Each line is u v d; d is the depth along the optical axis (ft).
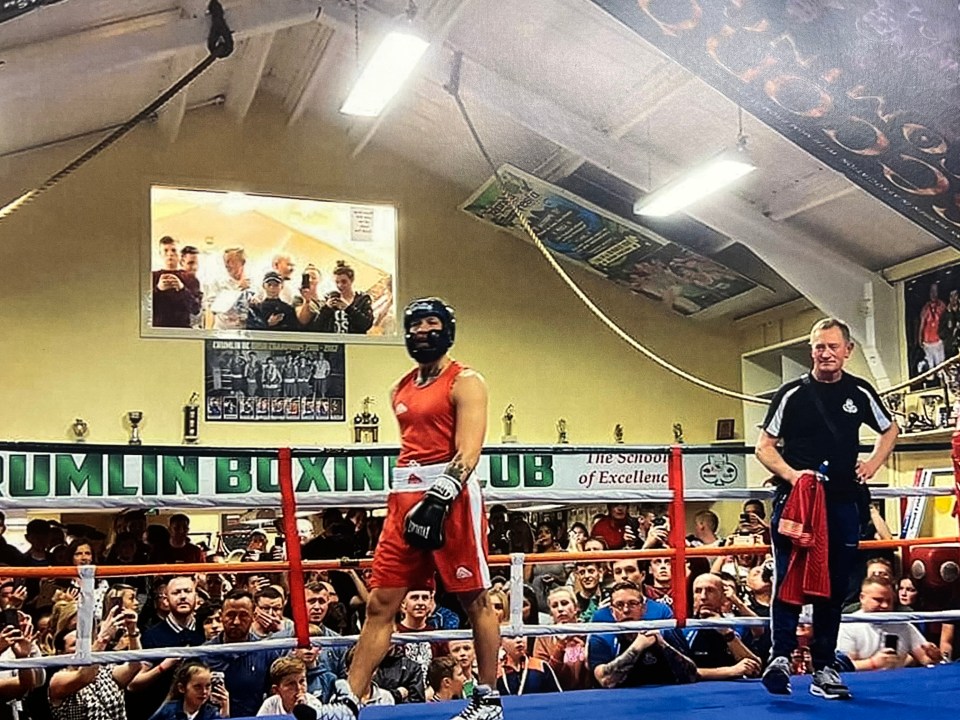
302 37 30.25
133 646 14.67
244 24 25.05
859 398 11.49
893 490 12.82
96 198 33.17
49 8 22.12
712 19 19.70
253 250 34.47
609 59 26.23
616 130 29.35
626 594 14.52
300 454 11.82
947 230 22.68
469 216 36.73
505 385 36.55
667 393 38.06
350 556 20.40
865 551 18.06
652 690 12.09
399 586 8.95
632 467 26.66
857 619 12.33
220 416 33.68
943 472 27.55
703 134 28.19
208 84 32.48
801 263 31.48
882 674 12.84
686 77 25.34
